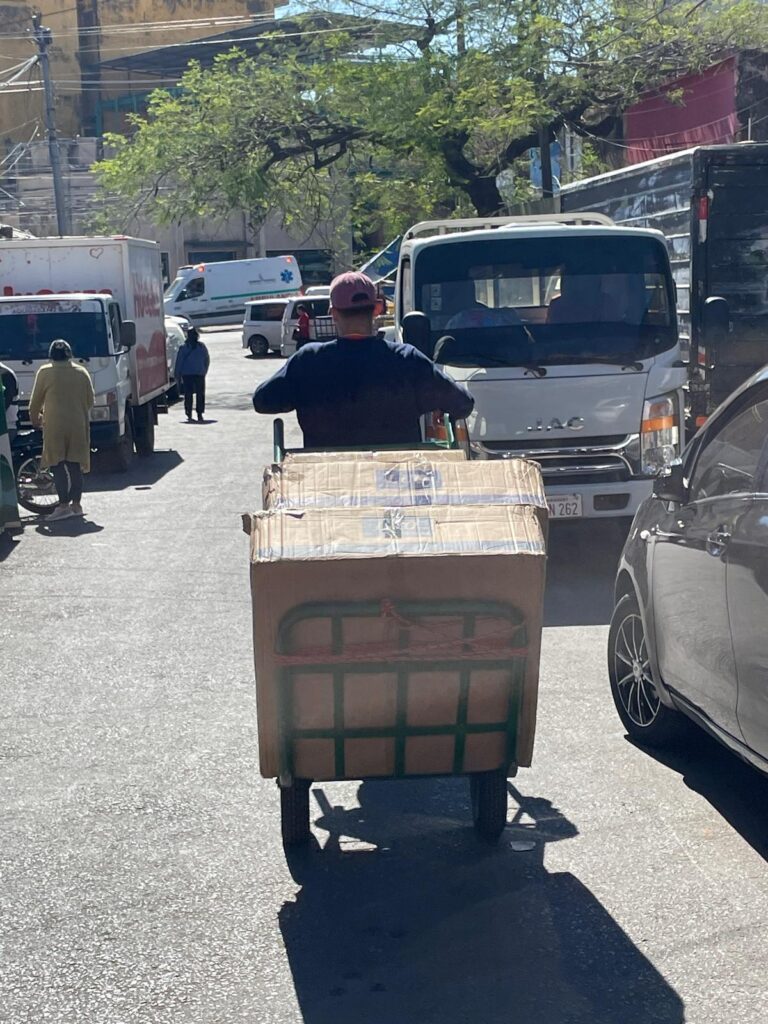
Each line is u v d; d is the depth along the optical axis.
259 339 44.84
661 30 28.81
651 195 13.82
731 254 11.91
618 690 6.57
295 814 5.10
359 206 36.22
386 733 4.76
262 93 31.61
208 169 32.06
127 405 18.97
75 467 14.14
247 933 4.52
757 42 28.95
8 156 59.94
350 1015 3.97
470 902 4.73
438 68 29.20
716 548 5.30
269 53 35.75
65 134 68.31
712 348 11.88
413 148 30.45
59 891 4.89
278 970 4.26
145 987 4.17
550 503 10.02
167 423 25.78
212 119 31.62
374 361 5.75
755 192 11.87
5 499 12.70
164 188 34.44
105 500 15.51
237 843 5.31
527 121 28.48
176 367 25.88
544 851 5.16
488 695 4.71
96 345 17.97
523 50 28.56
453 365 10.16
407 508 4.59
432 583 4.48
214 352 47.66
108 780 6.06
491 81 28.44
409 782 6.01
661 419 10.11
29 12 67.12
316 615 4.50
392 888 4.86
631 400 10.06
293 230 63.16
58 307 18.06
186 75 32.31
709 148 11.80
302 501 4.68
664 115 30.39
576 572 10.55
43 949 4.44
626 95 29.41
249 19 64.25
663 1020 3.90
